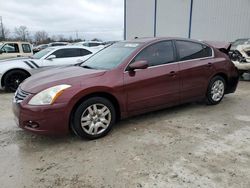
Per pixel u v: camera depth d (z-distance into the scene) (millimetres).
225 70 5398
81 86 3596
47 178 2836
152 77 4242
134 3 25062
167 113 4949
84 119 3672
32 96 3482
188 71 4738
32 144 3695
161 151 3385
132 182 2719
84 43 22203
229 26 17672
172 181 2715
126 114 4094
